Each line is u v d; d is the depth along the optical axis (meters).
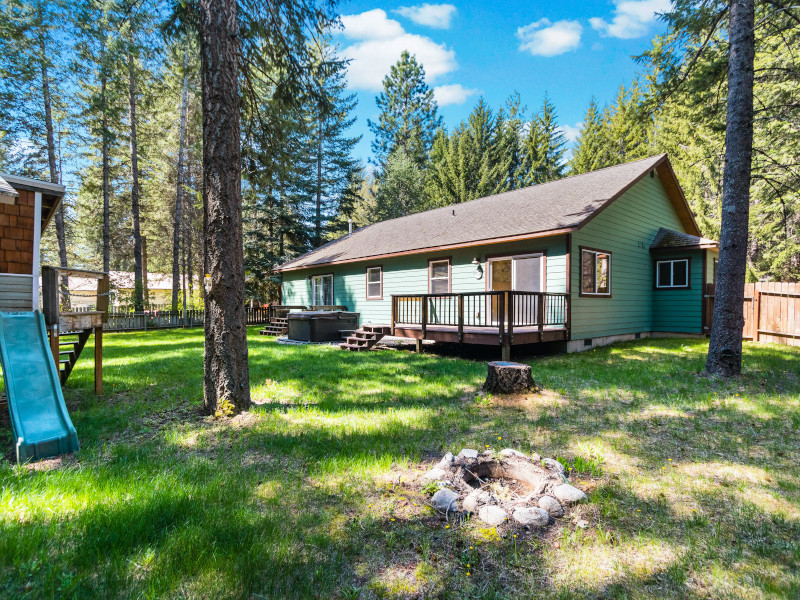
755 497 2.86
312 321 13.95
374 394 5.87
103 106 16.77
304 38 6.69
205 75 4.84
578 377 6.84
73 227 25.45
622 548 2.27
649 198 13.09
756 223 16.78
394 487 2.99
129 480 3.03
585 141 29.41
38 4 14.84
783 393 5.55
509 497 2.86
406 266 13.76
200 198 26.30
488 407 5.15
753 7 6.50
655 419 4.61
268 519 2.49
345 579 2.00
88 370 7.90
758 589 1.95
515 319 10.68
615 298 11.55
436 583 1.98
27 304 5.29
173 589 1.88
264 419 4.60
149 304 21.55
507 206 13.08
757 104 12.66
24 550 2.12
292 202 26.27
